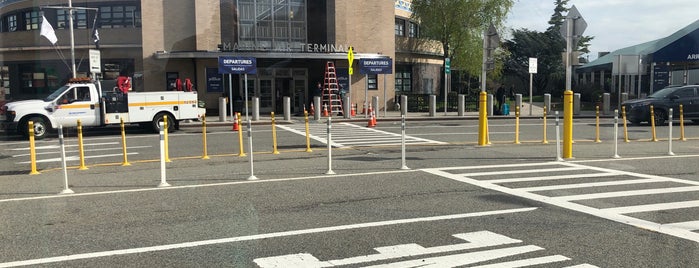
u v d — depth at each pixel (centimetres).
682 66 2539
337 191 780
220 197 738
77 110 1661
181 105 1836
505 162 1088
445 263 464
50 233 558
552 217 625
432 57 3928
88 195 762
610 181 864
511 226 584
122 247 507
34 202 717
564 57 1148
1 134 1631
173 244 516
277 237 540
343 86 2855
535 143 1487
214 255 482
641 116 2075
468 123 2331
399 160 1123
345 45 2308
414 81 3762
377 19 3025
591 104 3431
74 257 478
